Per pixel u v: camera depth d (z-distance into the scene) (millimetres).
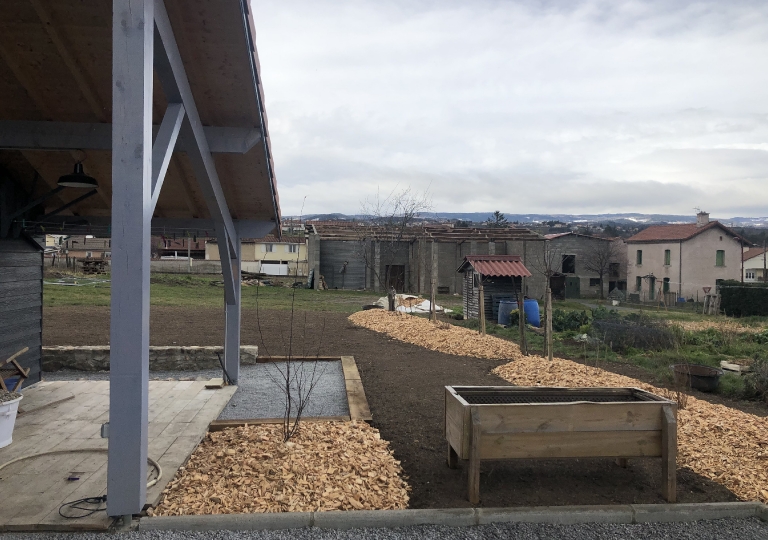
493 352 10273
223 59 4297
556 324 15438
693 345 12984
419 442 5047
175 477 4074
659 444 3980
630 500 3914
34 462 4398
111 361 3336
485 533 3453
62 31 4180
